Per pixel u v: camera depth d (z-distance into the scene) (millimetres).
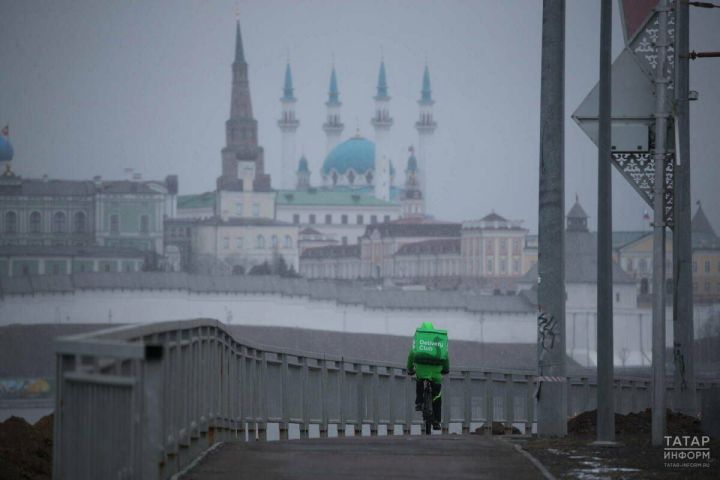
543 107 61000
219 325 47312
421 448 47500
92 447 26125
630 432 61531
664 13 57094
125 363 28328
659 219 55594
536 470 40406
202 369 43031
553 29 60844
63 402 27094
